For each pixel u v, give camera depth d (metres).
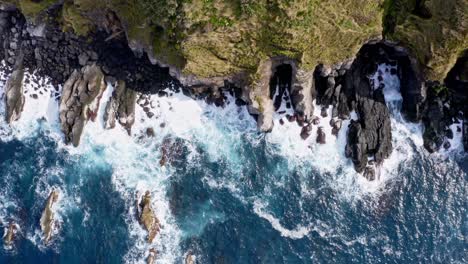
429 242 39.12
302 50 35.56
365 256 38.78
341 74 40.16
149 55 39.59
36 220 39.84
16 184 40.94
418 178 40.66
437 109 40.56
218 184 40.75
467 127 40.53
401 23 36.47
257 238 39.28
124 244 39.25
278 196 40.41
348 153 40.62
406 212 39.91
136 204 40.06
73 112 41.16
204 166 41.09
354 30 35.84
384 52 40.34
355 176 40.56
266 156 41.22
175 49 36.97
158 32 37.69
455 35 34.53
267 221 39.78
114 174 40.94
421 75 38.22
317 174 40.75
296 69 37.16
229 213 40.03
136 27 38.06
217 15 33.75
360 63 40.78
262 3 32.91
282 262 38.62
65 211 40.12
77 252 39.12
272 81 40.00
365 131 40.44
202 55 36.50
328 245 39.09
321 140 40.91
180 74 38.81
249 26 34.41
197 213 40.03
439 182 40.59
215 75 38.53
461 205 40.12
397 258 38.72
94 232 39.56
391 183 40.56
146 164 41.16
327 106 41.22
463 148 40.97
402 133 41.28
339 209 40.03
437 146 40.81
